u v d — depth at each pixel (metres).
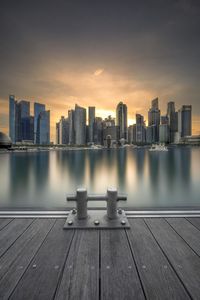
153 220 1.82
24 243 1.39
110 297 0.89
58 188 7.99
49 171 11.72
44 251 1.28
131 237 1.48
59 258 1.20
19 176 10.41
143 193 7.19
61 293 0.92
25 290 0.94
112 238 1.46
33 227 1.66
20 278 1.02
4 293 0.92
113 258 1.20
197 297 0.89
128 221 1.79
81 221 1.72
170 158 16.05
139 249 1.30
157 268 1.10
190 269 1.10
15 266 1.12
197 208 2.09
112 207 1.79
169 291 0.93
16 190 7.71
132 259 1.19
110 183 8.76
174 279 1.01
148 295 0.90
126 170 11.82
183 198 6.57
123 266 1.12
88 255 1.23
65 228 1.62
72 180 9.45
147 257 1.21
